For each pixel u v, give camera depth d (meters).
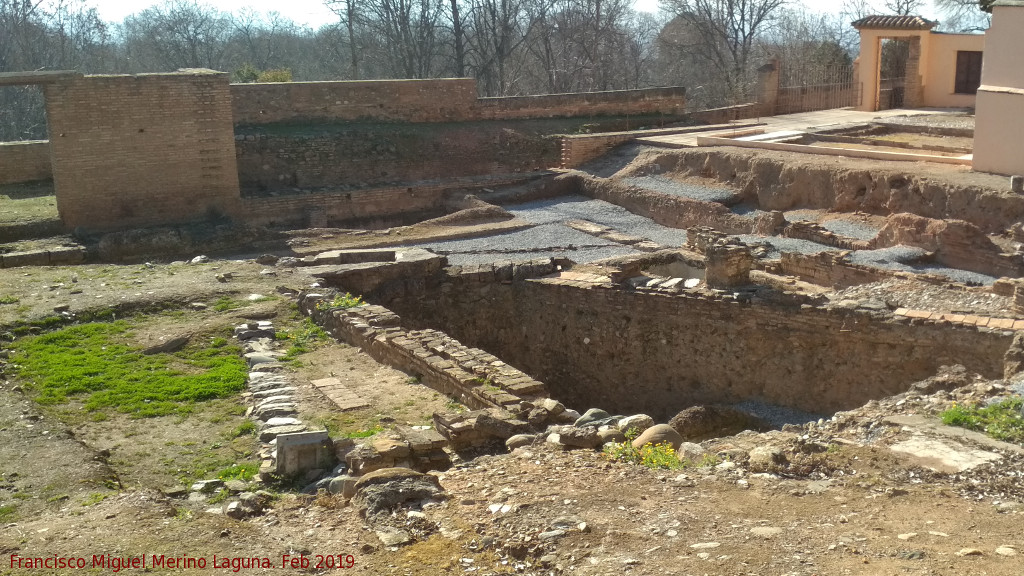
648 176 27.41
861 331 13.19
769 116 35.56
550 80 50.12
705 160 26.50
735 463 7.82
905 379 12.88
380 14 47.94
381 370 12.08
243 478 8.76
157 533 6.60
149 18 65.81
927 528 6.25
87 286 15.68
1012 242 17.97
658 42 60.34
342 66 59.56
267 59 62.06
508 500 6.96
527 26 54.50
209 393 11.02
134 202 23.12
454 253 21.09
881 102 35.91
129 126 22.70
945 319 12.54
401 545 6.26
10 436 9.46
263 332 13.41
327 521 6.88
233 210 24.44
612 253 20.94
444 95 33.22
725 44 57.78
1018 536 6.07
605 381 16.11
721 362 14.77
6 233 21.73
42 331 13.55
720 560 5.72
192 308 14.61
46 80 21.59
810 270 16.84
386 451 8.30
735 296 14.52
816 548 5.89
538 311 16.67
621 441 8.82
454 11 45.00
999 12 22.25
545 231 23.45
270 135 29.33
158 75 22.78
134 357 12.40
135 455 9.38
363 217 28.20
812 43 55.47
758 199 24.25
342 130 30.56
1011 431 8.29
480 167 31.89
